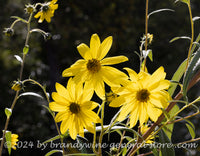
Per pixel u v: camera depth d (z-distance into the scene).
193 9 6.97
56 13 6.88
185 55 6.88
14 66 7.27
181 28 7.00
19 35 7.20
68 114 1.20
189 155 1.31
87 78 1.14
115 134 4.75
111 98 1.14
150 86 1.14
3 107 6.88
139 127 1.29
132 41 6.98
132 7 7.08
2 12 7.16
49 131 6.79
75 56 7.17
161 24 7.05
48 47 6.50
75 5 6.90
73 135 1.21
